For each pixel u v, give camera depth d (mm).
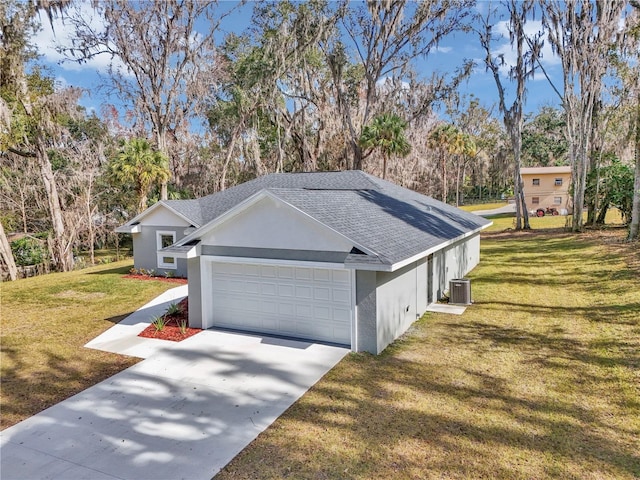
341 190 14328
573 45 24469
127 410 6344
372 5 26906
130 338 9617
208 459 5086
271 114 31781
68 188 25500
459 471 4754
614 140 27359
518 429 5586
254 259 9281
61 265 22969
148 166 21438
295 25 28953
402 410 6125
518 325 9914
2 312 12477
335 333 8906
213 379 7324
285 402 6445
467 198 64062
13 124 20641
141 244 18062
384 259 7625
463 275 15938
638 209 18797
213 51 29984
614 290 12039
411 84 35781
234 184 35000
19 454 5289
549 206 42031
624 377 6941
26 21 19219
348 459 5000
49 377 7645
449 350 8461
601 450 5090
